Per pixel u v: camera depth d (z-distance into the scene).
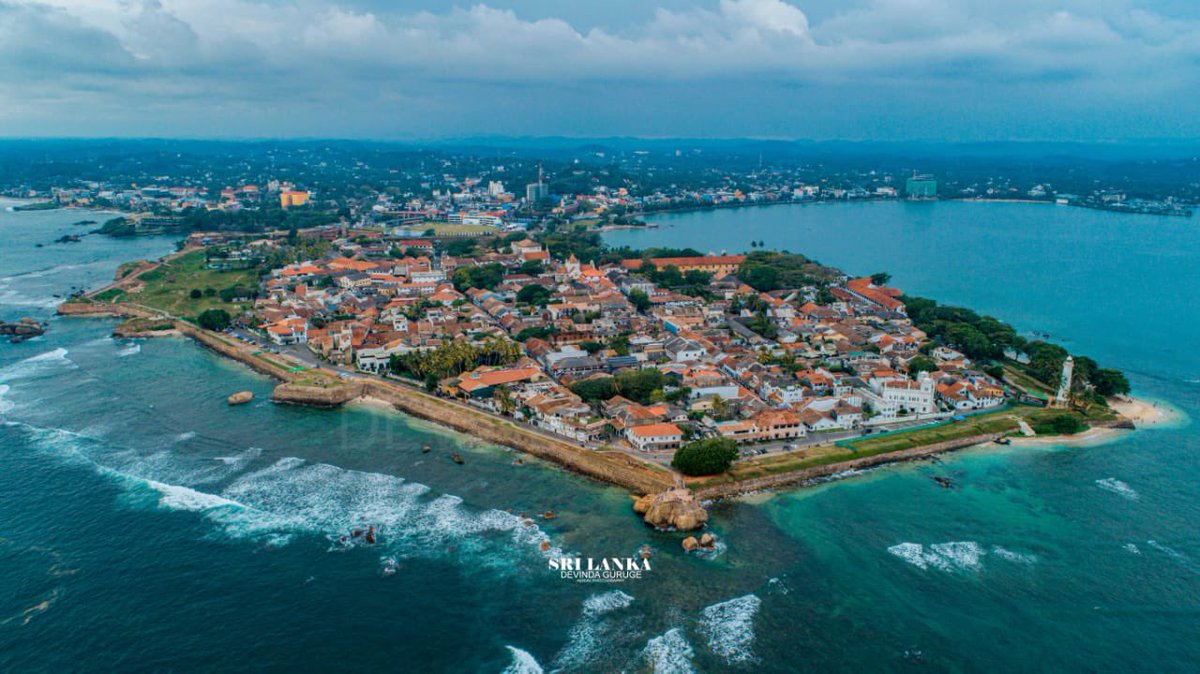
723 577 153.00
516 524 171.38
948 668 128.50
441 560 157.50
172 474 195.38
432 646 132.25
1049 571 156.62
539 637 134.88
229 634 134.50
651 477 191.00
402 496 184.62
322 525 170.50
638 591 147.88
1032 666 129.38
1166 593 149.25
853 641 134.75
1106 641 135.50
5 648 130.38
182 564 154.75
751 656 130.88
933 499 187.38
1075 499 187.75
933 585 151.38
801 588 149.75
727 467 196.38
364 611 141.12
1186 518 178.50
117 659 128.25
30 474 193.88
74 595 144.25
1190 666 129.50
